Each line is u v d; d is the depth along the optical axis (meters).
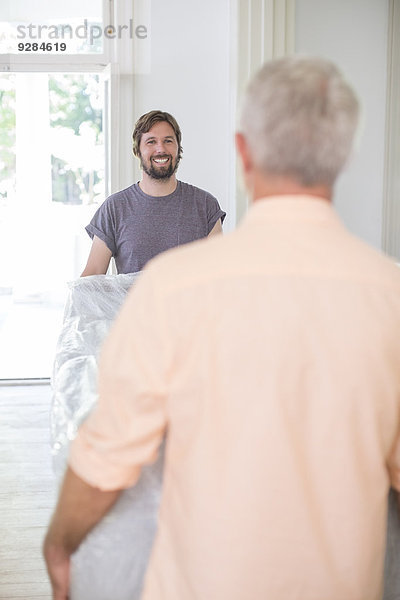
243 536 0.97
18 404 4.15
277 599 0.99
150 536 1.22
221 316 0.96
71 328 2.24
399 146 4.92
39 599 2.17
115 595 1.22
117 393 0.99
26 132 5.02
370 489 1.02
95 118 4.96
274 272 0.98
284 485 0.97
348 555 1.00
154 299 0.97
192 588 1.00
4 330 5.53
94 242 2.92
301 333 0.97
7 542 2.52
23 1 4.59
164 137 2.81
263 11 4.66
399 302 1.00
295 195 1.01
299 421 0.98
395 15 4.81
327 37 4.84
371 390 0.99
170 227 2.90
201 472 0.98
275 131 0.97
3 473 3.14
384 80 4.91
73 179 5.18
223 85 4.77
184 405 0.98
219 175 4.83
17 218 5.42
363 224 5.02
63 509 1.10
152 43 4.69
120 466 1.03
